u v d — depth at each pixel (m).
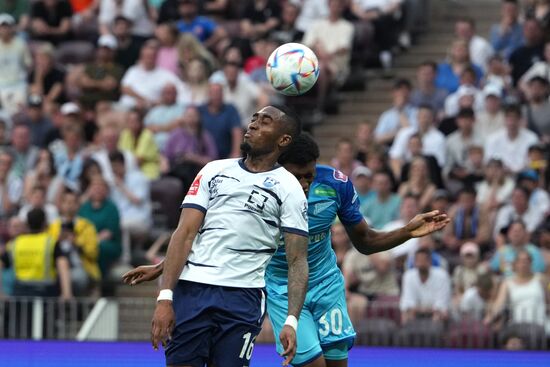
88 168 43.19
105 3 55.47
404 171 42.91
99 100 49.44
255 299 20.05
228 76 48.09
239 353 19.88
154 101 49.66
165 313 19.25
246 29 53.78
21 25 56.69
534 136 44.03
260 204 19.86
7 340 34.06
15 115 49.06
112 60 50.72
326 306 23.36
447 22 56.62
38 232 39.03
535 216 40.44
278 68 21.94
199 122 46.00
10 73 52.09
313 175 22.19
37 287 38.53
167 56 51.28
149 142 45.91
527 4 53.19
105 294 41.56
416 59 53.66
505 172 41.72
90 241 40.69
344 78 51.31
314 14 53.28
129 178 43.94
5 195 44.94
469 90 45.88
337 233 38.56
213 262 19.81
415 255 36.19
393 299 37.03
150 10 55.69
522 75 48.34
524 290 35.75
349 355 33.12
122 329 36.66
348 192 22.94
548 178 42.41
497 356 32.38
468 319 34.44
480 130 44.72
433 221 22.80
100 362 33.56
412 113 46.91
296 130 20.23
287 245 19.92
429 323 34.41
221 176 20.05
